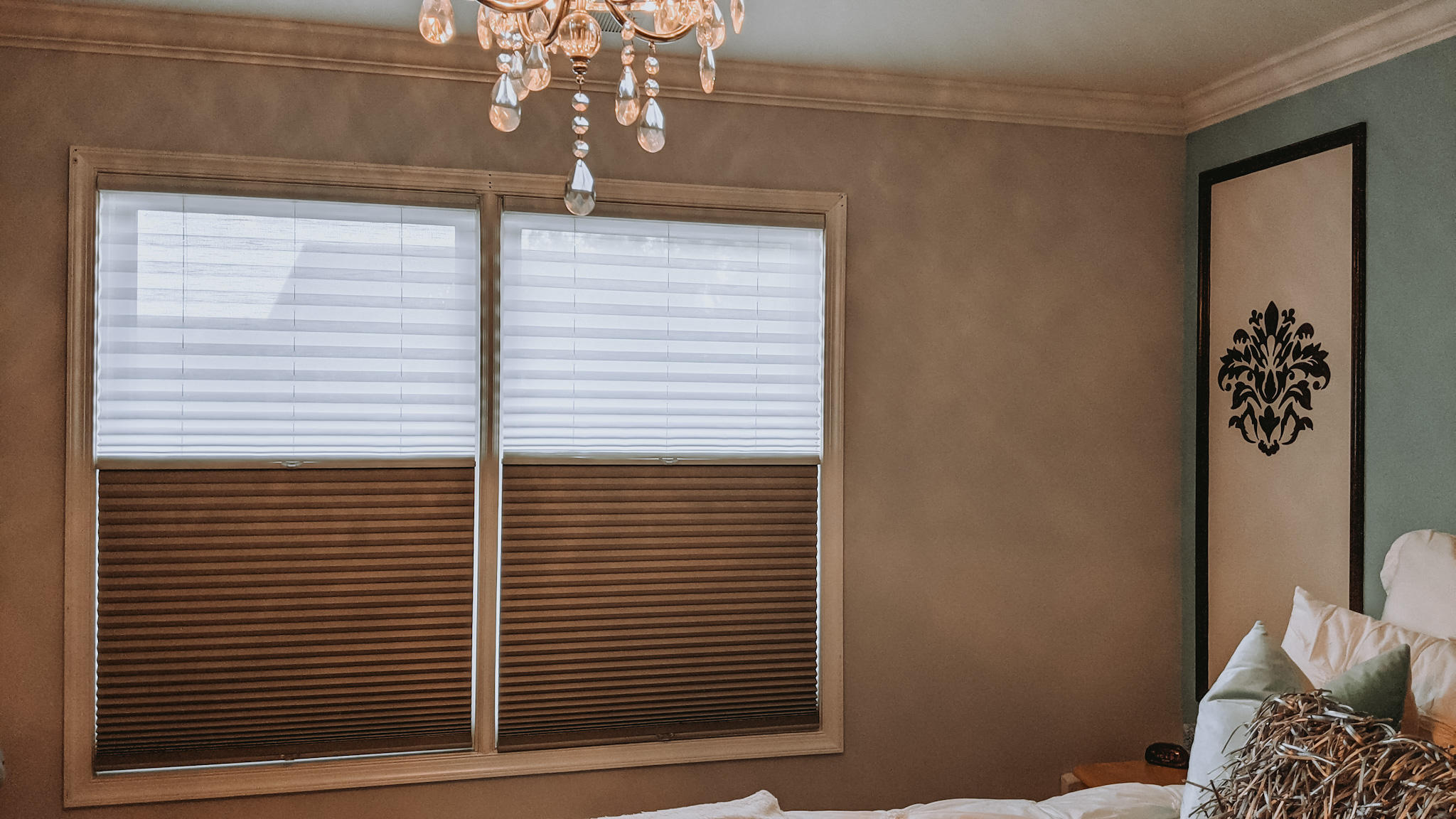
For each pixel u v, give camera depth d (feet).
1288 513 9.93
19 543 8.80
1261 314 10.34
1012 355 11.11
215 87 9.16
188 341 9.17
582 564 9.99
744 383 10.44
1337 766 4.19
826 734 10.55
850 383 10.68
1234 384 10.73
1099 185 11.36
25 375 8.82
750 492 10.41
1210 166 11.17
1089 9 8.75
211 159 9.11
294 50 9.23
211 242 9.21
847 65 10.23
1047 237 11.21
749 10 8.82
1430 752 4.03
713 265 10.36
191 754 9.15
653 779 10.12
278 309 9.36
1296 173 9.87
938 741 10.88
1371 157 9.04
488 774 9.70
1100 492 11.36
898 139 10.80
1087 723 11.27
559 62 9.80
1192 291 11.43
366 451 9.54
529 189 9.84
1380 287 8.91
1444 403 8.30
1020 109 11.02
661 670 10.18
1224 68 10.23
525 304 9.87
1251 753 4.75
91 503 8.96
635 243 10.16
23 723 8.80
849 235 10.67
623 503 10.09
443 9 4.80
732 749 10.28
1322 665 6.97
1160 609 11.46
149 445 9.10
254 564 9.25
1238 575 10.62
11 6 8.54
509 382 9.83
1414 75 8.63
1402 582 7.64
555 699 9.93
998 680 11.04
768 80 10.30
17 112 8.77
